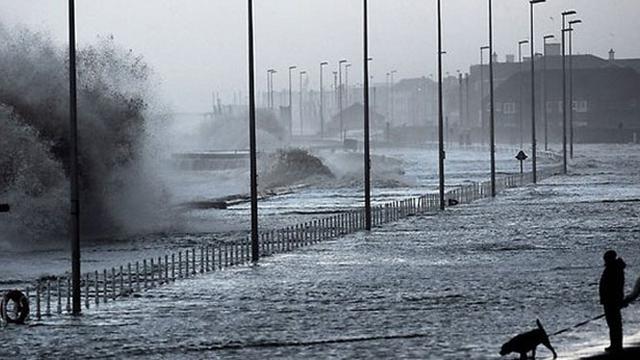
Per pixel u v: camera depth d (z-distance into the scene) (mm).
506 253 122188
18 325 79312
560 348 63406
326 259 120938
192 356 65000
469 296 88938
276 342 69250
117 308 86875
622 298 61531
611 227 150250
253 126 122688
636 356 60156
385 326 74688
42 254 133375
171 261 117875
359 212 171125
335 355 64000
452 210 188875
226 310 84438
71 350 68312
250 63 123562
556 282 96125
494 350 63812
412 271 107625
